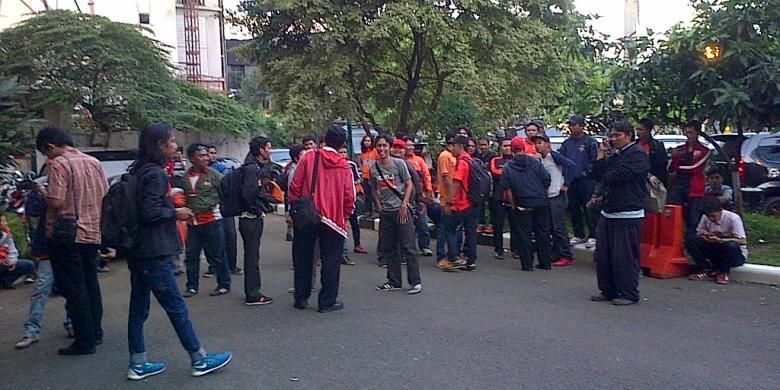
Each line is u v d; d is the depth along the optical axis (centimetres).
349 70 1731
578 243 1112
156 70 2684
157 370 590
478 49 1752
